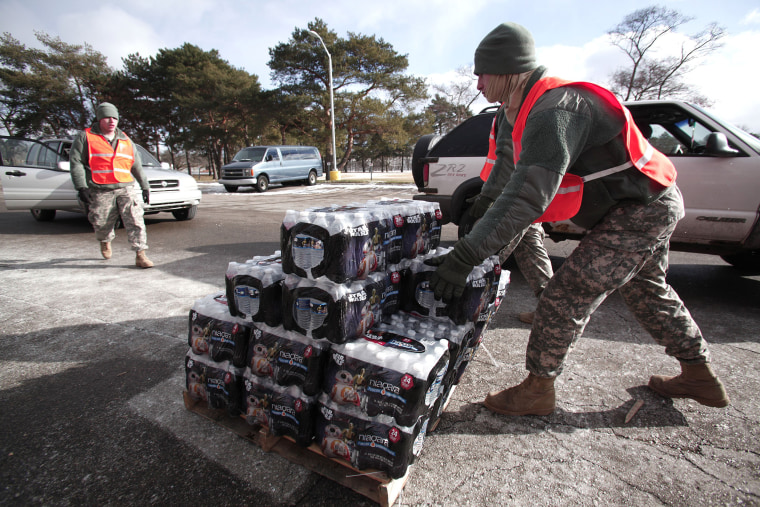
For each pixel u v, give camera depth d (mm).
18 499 1425
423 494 1452
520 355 2506
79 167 4344
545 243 6043
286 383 1562
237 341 1689
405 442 1347
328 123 29953
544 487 1486
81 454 1651
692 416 1899
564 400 2029
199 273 4309
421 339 1586
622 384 2166
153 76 36625
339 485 1494
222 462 1611
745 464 1601
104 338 2730
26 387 2145
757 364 2365
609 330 2855
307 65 29250
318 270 1457
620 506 1400
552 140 1326
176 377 2238
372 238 1579
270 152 17062
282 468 1579
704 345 1850
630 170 1515
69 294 3631
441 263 1559
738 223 3174
